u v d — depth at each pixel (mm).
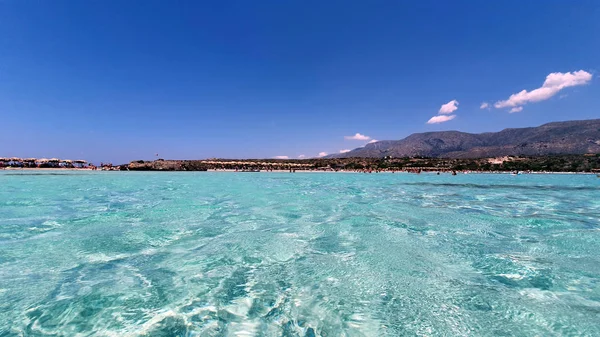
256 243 6047
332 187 22281
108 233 6812
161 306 3428
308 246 5867
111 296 3645
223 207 11031
